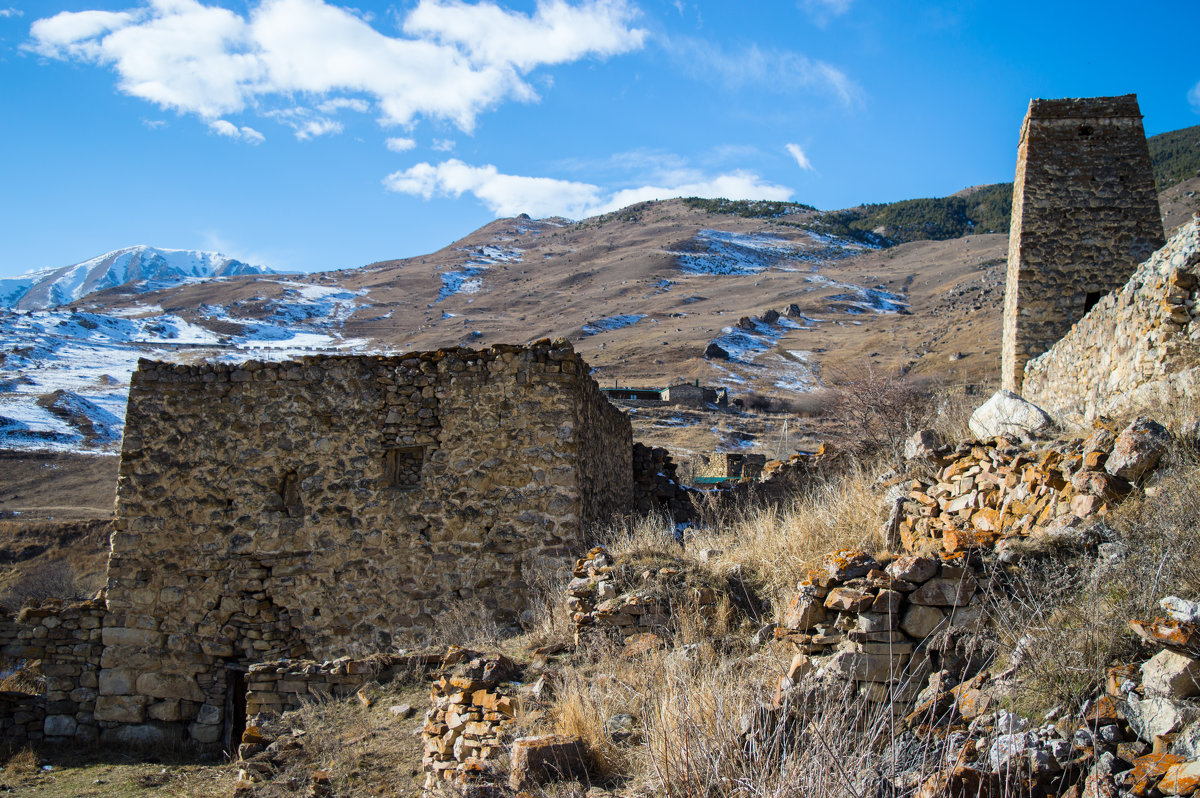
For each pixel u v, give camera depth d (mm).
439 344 144500
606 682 6613
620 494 16312
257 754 7844
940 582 5473
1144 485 5914
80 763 11234
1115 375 10219
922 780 4301
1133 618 4629
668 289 183125
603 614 7949
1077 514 6047
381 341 155375
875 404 18547
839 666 5395
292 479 12664
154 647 12344
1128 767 3916
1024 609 5160
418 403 12523
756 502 13078
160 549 12562
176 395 12891
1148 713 4066
